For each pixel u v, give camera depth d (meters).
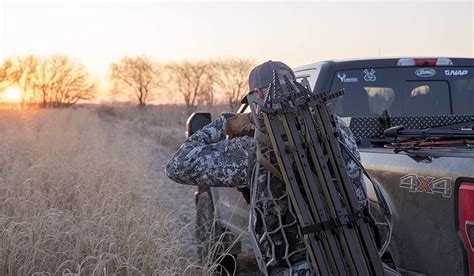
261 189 3.07
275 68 3.22
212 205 5.91
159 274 4.68
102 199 6.98
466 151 3.32
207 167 3.20
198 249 5.62
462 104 5.24
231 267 5.64
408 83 5.17
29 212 6.25
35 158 10.83
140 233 5.34
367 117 4.80
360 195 3.11
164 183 10.91
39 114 30.64
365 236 2.96
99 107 71.31
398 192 3.56
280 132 2.98
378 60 5.16
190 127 4.96
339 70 5.10
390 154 3.69
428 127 4.92
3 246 5.24
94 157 10.84
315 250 2.90
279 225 3.03
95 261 5.02
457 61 5.27
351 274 2.92
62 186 7.94
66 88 76.81
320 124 3.00
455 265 3.19
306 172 2.95
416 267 3.45
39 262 5.09
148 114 41.44
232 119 3.36
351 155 3.07
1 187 7.62
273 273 3.04
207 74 59.91
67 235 5.36
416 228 3.43
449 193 3.20
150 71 76.38
